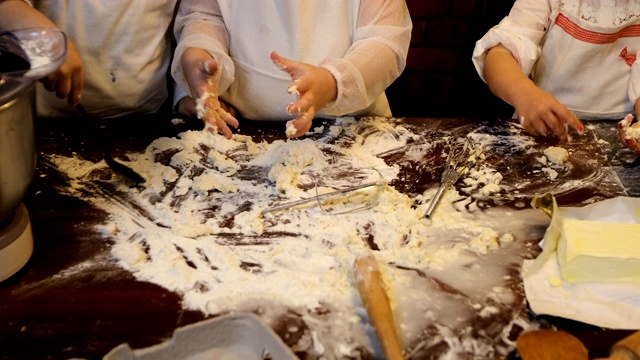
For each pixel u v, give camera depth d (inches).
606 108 48.4
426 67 82.4
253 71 43.1
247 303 27.4
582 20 46.1
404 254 30.3
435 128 42.8
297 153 37.8
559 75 48.8
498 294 28.4
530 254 31.0
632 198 33.5
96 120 41.5
